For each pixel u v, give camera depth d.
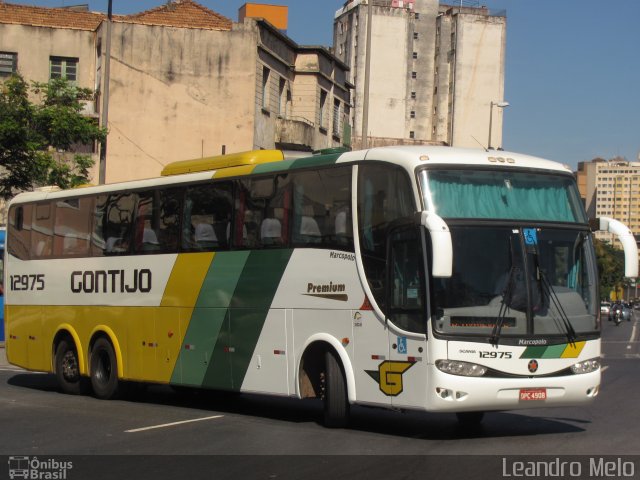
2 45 39.09
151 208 15.12
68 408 14.74
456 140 98.69
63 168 29.61
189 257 14.20
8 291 18.69
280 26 49.25
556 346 10.55
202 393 17.22
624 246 11.16
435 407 10.18
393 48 104.06
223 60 38.78
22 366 18.19
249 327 13.01
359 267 11.33
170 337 14.48
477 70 98.75
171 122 38.62
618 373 21.88
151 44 38.69
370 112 103.69
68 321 16.92
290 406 15.19
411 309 10.55
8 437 11.46
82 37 39.78
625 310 87.12
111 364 15.80
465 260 10.43
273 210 12.80
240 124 38.69
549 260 10.80
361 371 11.23
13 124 27.16
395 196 10.94
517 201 10.91
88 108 38.66
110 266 15.90
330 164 11.97
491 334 10.30
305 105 42.84
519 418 13.12
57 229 17.42
